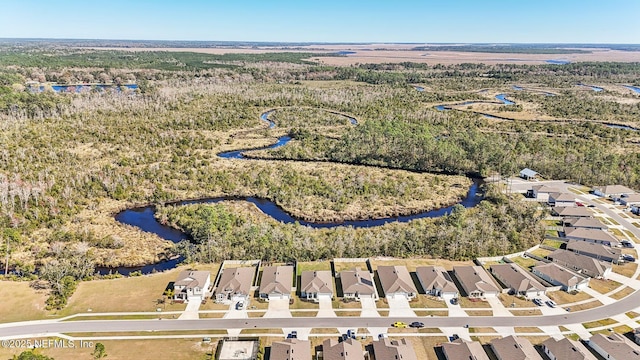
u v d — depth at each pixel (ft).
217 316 265.75
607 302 281.13
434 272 301.02
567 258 325.83
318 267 323.16
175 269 319.47
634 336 247.29
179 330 252.42
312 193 467.11
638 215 415.85
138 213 426.10
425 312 271.08
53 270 303.48
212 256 333.01
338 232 377.71
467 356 224.74
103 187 463.42
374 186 480.23
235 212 419.95
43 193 421.18
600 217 410.52
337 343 235.61
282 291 280.92
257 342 242.78
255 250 337.52
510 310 272.72
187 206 423.23
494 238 359.25
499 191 468.34
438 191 481.05
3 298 278.87
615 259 327.47
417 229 378.32
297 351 226.79
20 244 352.08
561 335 250.37
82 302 276.62
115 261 333.83
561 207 422.41
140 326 255.29
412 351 229.66
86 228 376.48
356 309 273.54
